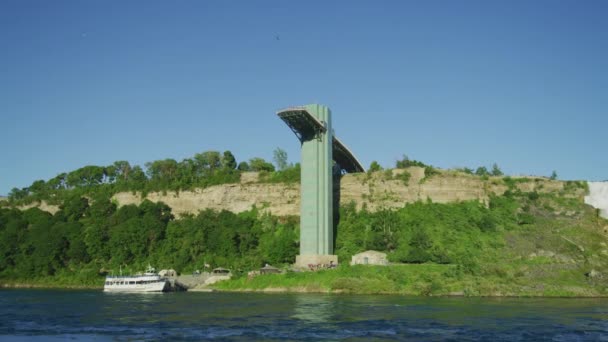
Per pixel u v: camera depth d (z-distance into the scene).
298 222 161.38
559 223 147.62
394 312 79.19
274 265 142.88
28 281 159.62
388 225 148.12
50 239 165.75
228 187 176.50
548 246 135.25
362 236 147.25
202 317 75.19
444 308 84.19
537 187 161.88
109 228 170.62
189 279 138.62
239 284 128.75
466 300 98.38
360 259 129.38
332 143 154.50
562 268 123.25
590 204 155.25
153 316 76.94
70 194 195.25
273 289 122.88
